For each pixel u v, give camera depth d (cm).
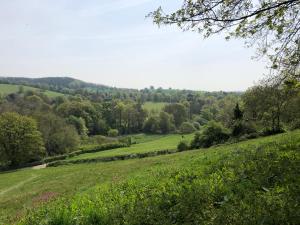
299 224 700
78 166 7494
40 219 1046
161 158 5403
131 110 16062
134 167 4500
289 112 5169
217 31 1064
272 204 795
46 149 10838
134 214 902
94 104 16762
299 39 1112
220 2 1018
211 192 958
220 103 16738
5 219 2278
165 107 16475
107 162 7444
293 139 1845
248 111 6147
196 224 790
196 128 15138
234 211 793
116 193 1348
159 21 1056
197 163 1777
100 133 15612
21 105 13850
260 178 1015
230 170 1226
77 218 938
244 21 1070
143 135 14700
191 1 1019
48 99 19100
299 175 973
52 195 3291
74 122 13550
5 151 9269
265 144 2020
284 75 1188
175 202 952
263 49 1154
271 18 1060
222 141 6147
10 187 5484
